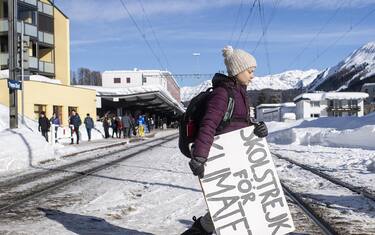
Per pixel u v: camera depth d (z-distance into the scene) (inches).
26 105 1454.2
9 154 628.1
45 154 722.2
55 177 518.3
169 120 4628.4
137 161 719.1
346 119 1214.3
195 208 329.4
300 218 292.4
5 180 501.0
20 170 605.9
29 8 1881.2
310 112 3774.6
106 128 1600.6
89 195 388.8
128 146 1163.9
